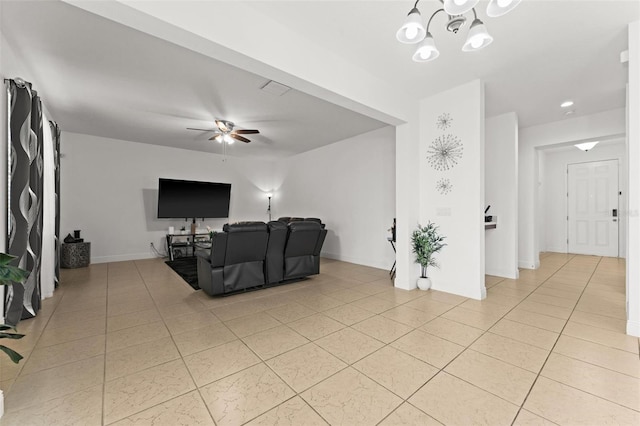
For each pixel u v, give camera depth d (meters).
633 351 2.10
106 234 5.84
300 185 7.28
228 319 2.79
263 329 2.55
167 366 1.94
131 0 1.59
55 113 4.30
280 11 2.19
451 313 2.91
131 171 6.11
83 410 1.51
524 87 3.52
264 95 3.65
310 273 4.30
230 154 7.37
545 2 2.08
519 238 5.24
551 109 4.27
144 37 2.44
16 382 1.75
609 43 2.58
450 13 1.57
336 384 1.74
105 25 2.28
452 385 1.72
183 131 5.30
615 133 4.25
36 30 2.32
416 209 3.86
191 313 2.95
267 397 1.62
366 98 3.11
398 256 3.92
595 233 6.61
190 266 5.36
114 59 2.78
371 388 1.70
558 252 7.08
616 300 3.29
